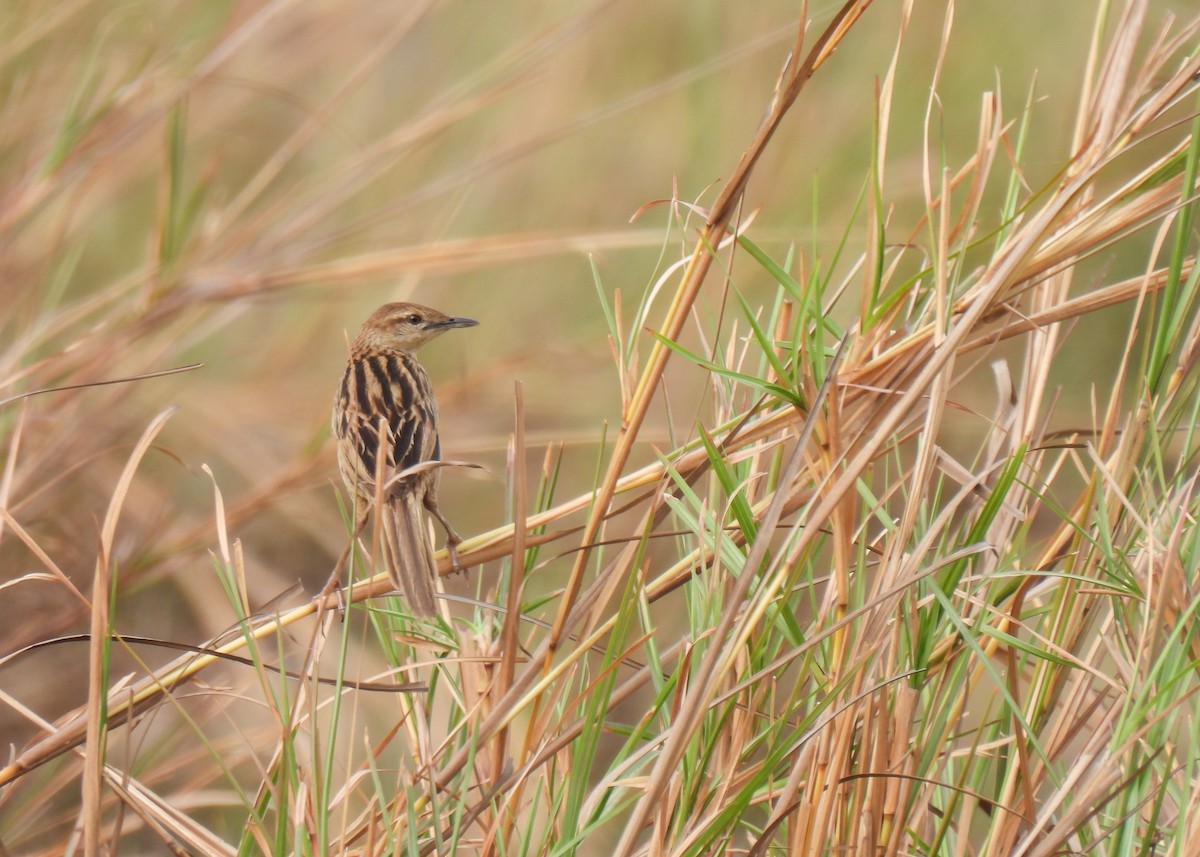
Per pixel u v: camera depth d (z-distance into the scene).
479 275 15.21
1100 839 6.34
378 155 12.59
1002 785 7.20
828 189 15.55
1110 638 7.12
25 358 12.12
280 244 12.21
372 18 15.16
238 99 14.74
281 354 14.45
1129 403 14.30
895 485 6.85
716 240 6.59
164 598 12.85
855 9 6.21
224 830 10.73
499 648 7.63
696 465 7.41
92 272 14.63
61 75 12.32
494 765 7.12
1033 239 6.11
